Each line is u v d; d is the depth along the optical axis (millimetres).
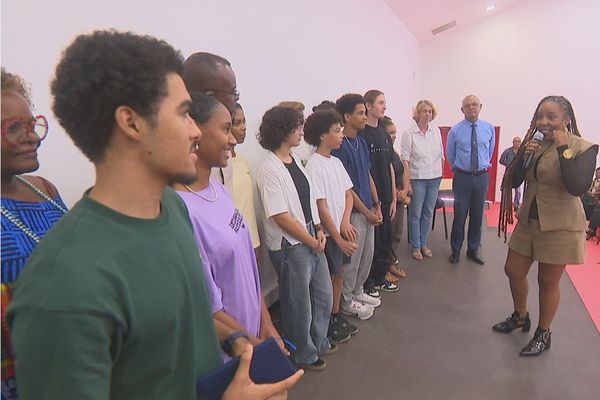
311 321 2062
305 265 1880
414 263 3693
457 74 7086
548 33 6387
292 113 1861
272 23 2461
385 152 2758
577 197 1975
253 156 2361
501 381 1965
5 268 658
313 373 2039
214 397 679
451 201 4770
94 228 524
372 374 2031
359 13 4074
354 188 2420
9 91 707
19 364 474
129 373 547
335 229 2119
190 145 604
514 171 2215
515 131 6816
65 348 460
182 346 614
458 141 3619
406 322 2580
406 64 6328
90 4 1301
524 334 2402
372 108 2689
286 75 2670
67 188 1260
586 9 6117
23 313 469
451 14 6039
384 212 2840
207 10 1882
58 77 545
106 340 491
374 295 2926
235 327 968
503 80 6785
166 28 1639
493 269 3500
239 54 2152
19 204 729
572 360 2129
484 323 2555
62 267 476
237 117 1461
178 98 583
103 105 529
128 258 533
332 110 2127
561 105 1944
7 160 701
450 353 2217
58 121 565
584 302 2852
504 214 2350
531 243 2133
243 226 1161
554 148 1974
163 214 632
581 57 6270
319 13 3129
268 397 694
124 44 536
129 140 555
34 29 1130
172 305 571
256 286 1204
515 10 6516
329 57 3379
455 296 2969
